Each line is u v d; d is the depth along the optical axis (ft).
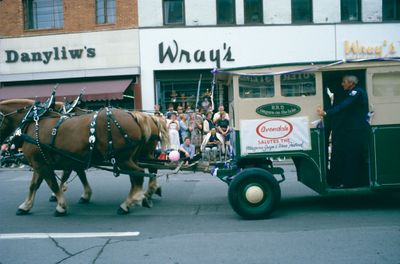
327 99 25.45
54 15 62.28
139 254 16.66
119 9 60.13
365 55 60.90
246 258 15.83
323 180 22.20
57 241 18.74
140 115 23.79
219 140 32.04
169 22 60.90
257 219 21.74
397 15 62.08
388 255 15.75
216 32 59.88
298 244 17.34
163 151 27.02
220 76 24.44
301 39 60.29
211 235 19.07
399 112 22.22
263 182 21.61
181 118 46.29
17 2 62.23
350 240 17.67
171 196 29.14
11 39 62.28
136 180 24.09
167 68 60.08
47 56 61.62
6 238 19.36
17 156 25.45
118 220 22.59
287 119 22.30
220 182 34.83
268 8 60.23
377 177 22.08
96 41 60.70
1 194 31.42
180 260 15.81
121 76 60.90
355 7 61.46
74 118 23.54
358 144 22.35
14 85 62.28
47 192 32.04
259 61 60.23
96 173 43.14
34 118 23.56
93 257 16.47
